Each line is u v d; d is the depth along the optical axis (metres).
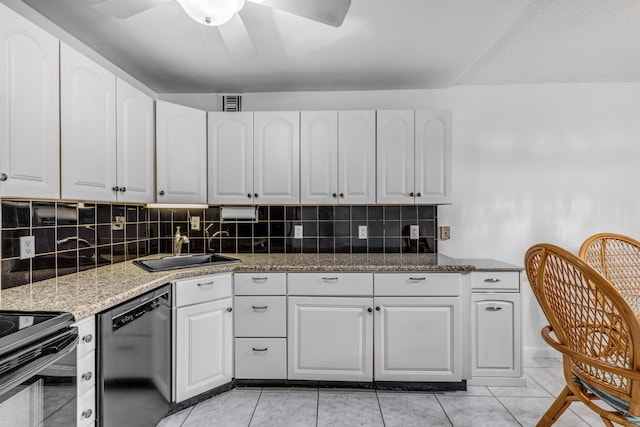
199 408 1.89
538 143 2.66
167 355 1.76
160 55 2.08
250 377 2.07
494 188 2.68
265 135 2.41
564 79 2.59
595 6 1.67
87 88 1.56
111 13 1.33
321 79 2.46
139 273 1.81
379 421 1.78
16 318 1.05
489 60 2.27
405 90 2.68
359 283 2.05
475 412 1.86
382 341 2.05
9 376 0.82
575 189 2.65
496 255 2.68
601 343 1.21
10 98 1.19
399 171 2.37
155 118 2.15
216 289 1.99
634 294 1.73
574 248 2.64
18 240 1.47
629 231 2.63
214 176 2.41
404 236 2.67
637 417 1.12
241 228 2.70
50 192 1.36
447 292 2.04
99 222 1.99
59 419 1.04
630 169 2.63
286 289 2.07
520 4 1.58
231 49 1.61
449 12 1.64
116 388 1.33
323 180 2.39
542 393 2.05
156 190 2.16
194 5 1.20
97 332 1.25
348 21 1.72
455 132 2.68
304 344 2.06
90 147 1.58
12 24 1.19
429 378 2.04
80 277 1.71
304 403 1.95
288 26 1.76
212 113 2.40
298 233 2.69
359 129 2.38
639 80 2.61
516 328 2.09
